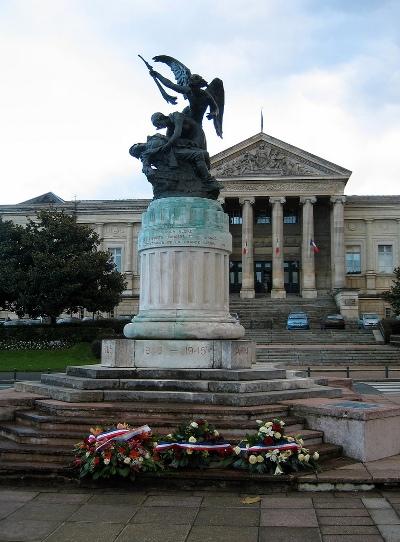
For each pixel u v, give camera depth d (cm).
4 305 4788
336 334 4975
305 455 864
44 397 1158
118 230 7775
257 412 998
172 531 675
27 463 893
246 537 657
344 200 7006
